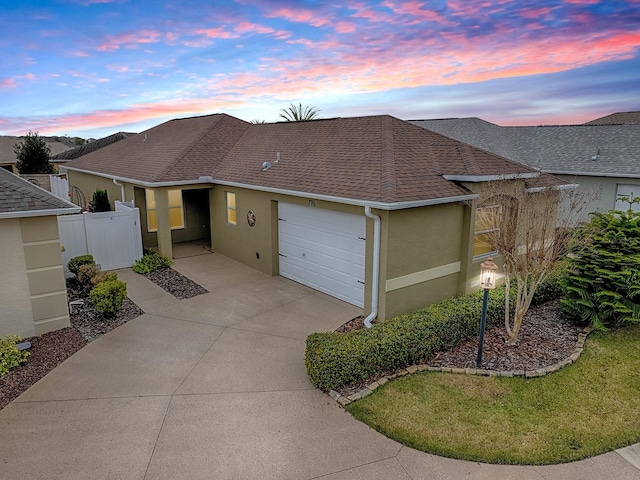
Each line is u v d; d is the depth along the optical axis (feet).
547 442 17.42
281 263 40.45
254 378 22.13
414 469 15.83
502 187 31.58
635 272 26.96
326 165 36.50
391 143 35.50
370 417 18.81
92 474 15.35
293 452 16.62
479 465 16.11
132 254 43.34
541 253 24.39
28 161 94.38
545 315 31.12
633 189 60.64
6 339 24.03
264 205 40.11
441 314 26.13
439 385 21.47
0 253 25.14
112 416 18.76
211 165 48.60
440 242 32.12
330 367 20.47
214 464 15.92
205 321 29.78
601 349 26.00
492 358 24.31
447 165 34.55
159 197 43.75
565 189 38.75
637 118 102.53
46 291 27.02
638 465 16.24
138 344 26.03
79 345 25.73
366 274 30.35
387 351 22.04
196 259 46.78
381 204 26.89
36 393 20.49
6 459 16.08
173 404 19.74
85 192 67.15
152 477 15.24
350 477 15.39
